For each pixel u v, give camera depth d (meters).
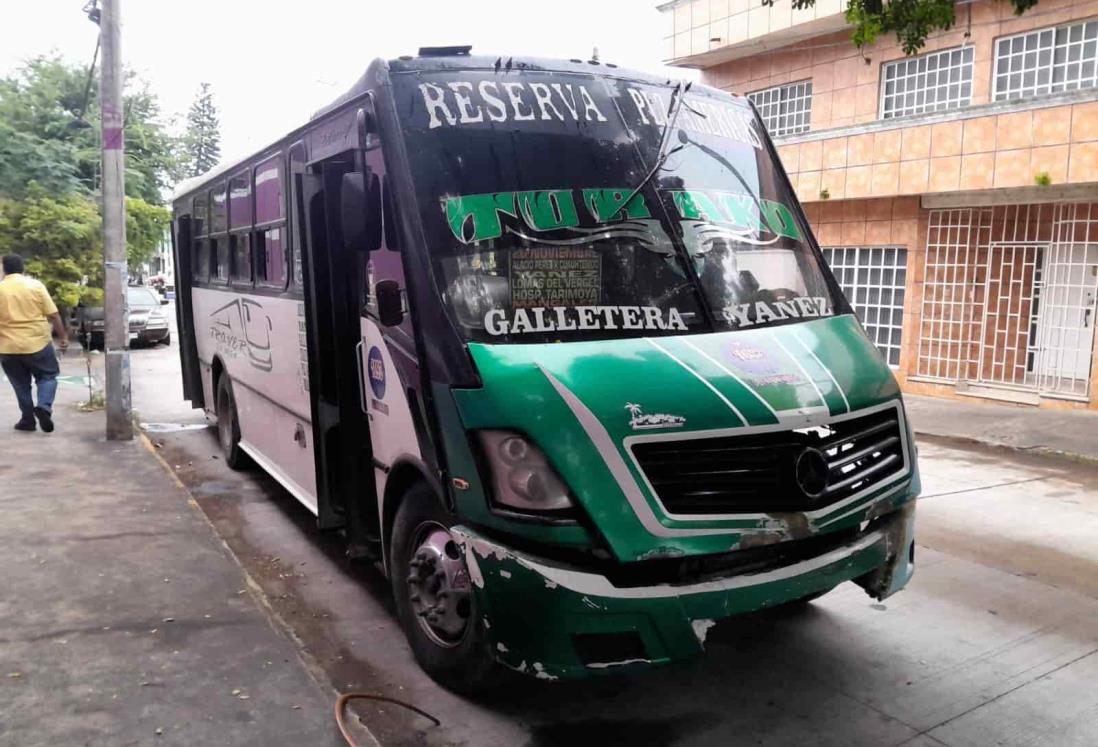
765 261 4.26
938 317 13.23
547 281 3.70
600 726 3.62
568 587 3.11
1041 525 6.71
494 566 3.26
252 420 7.18
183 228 9.73
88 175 18.91
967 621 4.76
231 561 5.14
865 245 14.12
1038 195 11.73
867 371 3.93
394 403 4.05
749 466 3.32
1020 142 11.54
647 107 4.43
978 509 7.16
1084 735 3.57
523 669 3.25
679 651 3.18
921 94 13.55
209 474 8.04
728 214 4.29
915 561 5.78
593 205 3.95
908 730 3.60
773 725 3.64
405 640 4.49
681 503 3.20
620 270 3.82
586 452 3.15
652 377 3.36
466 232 3.74
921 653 4.35
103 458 7.64
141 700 3.51
